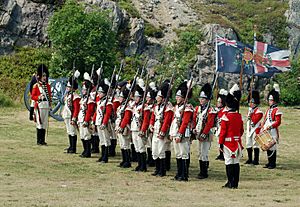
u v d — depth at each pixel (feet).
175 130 53.57
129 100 59.16
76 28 124.06
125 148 59.88
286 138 88.84
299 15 165.68
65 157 64.49
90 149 65.46
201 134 54.95
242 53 93.50
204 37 145.07
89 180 51.55
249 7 172.96
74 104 66.33
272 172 61.31
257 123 66.03
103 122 60.75
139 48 142.31
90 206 38.73
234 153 49.90
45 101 73.26
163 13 159.74
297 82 140.36
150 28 148.46
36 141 75.92
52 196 42.37
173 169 60.39
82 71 126.41
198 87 129.18
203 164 55.83
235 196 45.47
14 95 120.47
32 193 43.55
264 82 140.77
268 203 41.96
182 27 153.89
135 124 57.72
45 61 133.69
